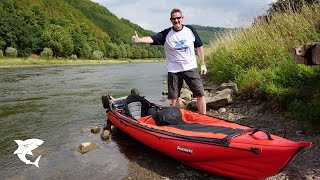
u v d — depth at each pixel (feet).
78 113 15.08
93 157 9.04
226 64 17.71
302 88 10.68
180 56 10.06
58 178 7.70
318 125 8.71
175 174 7.58
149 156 8.93
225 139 6.68
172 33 10.02
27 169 8.30
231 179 7.02
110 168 8.19
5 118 14.12
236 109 12.45
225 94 13.21
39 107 16.75
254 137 6.50
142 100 11.04
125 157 8.95
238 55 16.79
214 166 6.99
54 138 11.00
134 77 37.60
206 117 8.89
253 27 18.49
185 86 21.26
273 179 6.55
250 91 13.30
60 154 9.37
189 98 16.48
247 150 6.23
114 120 11.13
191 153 7.25
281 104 10.89
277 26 17.04
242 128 7.59
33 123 13.17
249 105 12.53
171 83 10.39
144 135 8.82
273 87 11.42
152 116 9.17
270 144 6.07
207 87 18.52
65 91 23.54
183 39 9.93
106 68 65.00
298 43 14.51
